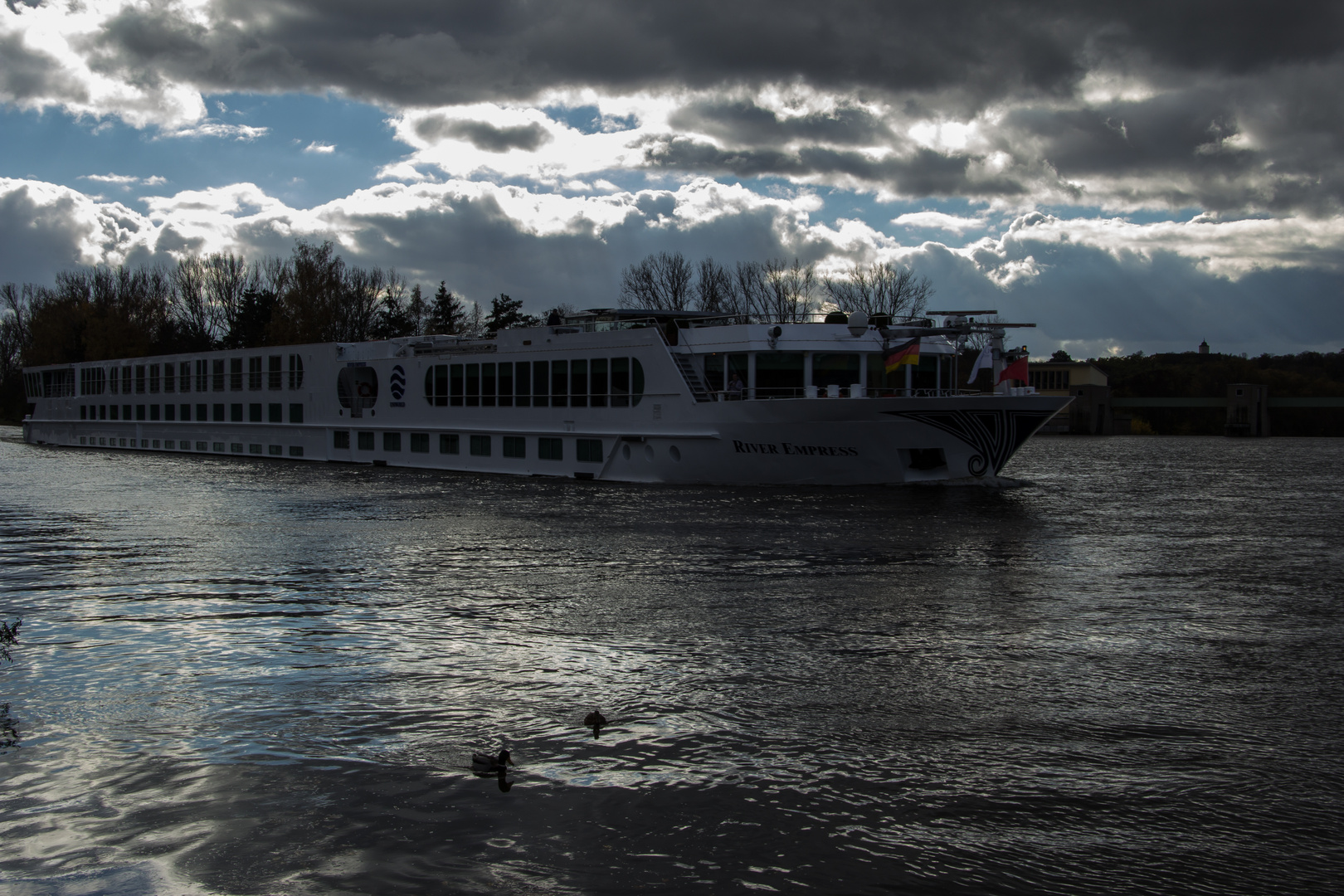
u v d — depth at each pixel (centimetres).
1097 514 2997
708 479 3669
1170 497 3669
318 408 5556
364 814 823
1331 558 2147
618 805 838
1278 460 6756
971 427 3400
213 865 745
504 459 4481
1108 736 995
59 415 7994
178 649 1335
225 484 4034
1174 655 1294
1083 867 740
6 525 2655
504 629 1438
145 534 2470
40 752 961
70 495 3534
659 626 1456
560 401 4172
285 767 918
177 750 962
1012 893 706
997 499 3281
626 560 2055
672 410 3703
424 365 4859
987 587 1775
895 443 3397
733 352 3588
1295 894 706
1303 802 845
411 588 1753
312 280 10206
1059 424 13200
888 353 3581
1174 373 14425
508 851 762
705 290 9781
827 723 1027
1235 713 1062
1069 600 1659
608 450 3984
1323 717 1054
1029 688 1150
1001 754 946
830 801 844
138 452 6844
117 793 866
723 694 1123
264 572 1917
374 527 2592
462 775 899
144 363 6969
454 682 1171
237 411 6150
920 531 2498
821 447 3431
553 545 2258
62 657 1297
